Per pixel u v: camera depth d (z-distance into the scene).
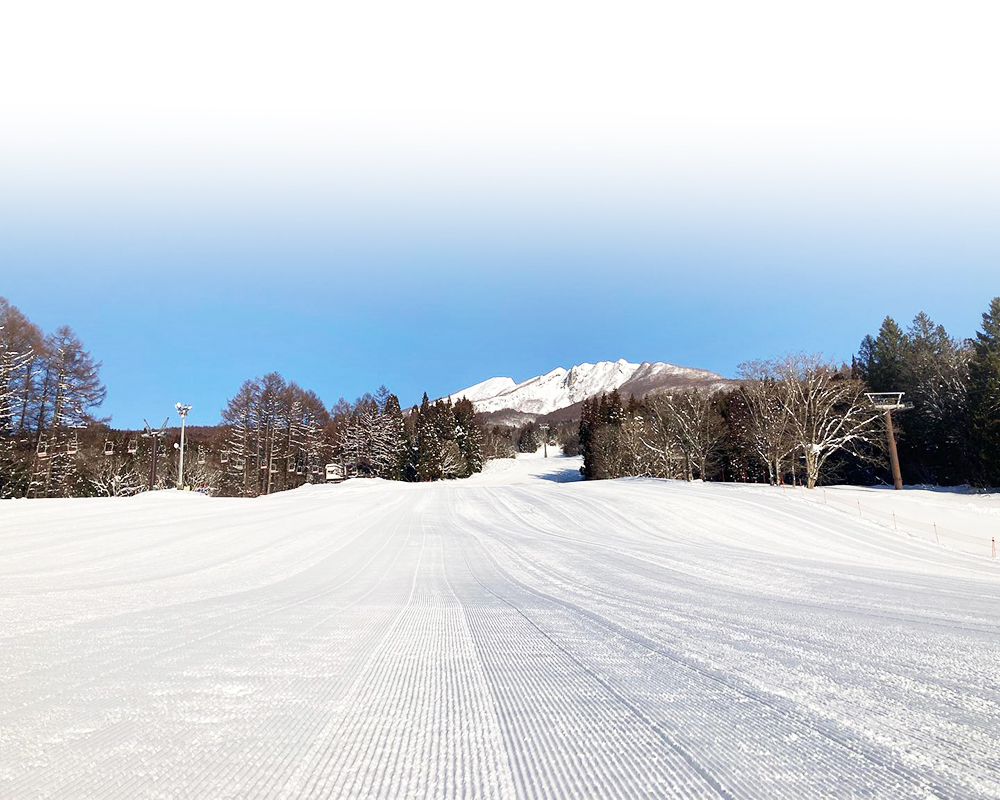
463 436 95.38
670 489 32.72
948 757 2.07
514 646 4.10
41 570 9.34
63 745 2.26
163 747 2.24
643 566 10.70
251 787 1.90
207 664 3.55
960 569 12.30
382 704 2.79
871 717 2.50
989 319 37.53
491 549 14.14
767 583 8.26
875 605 6.08
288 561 11.34
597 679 3.19
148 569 9.67
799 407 35.69
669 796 1.82
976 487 32.66
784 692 2.88
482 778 1.96
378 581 8.63
